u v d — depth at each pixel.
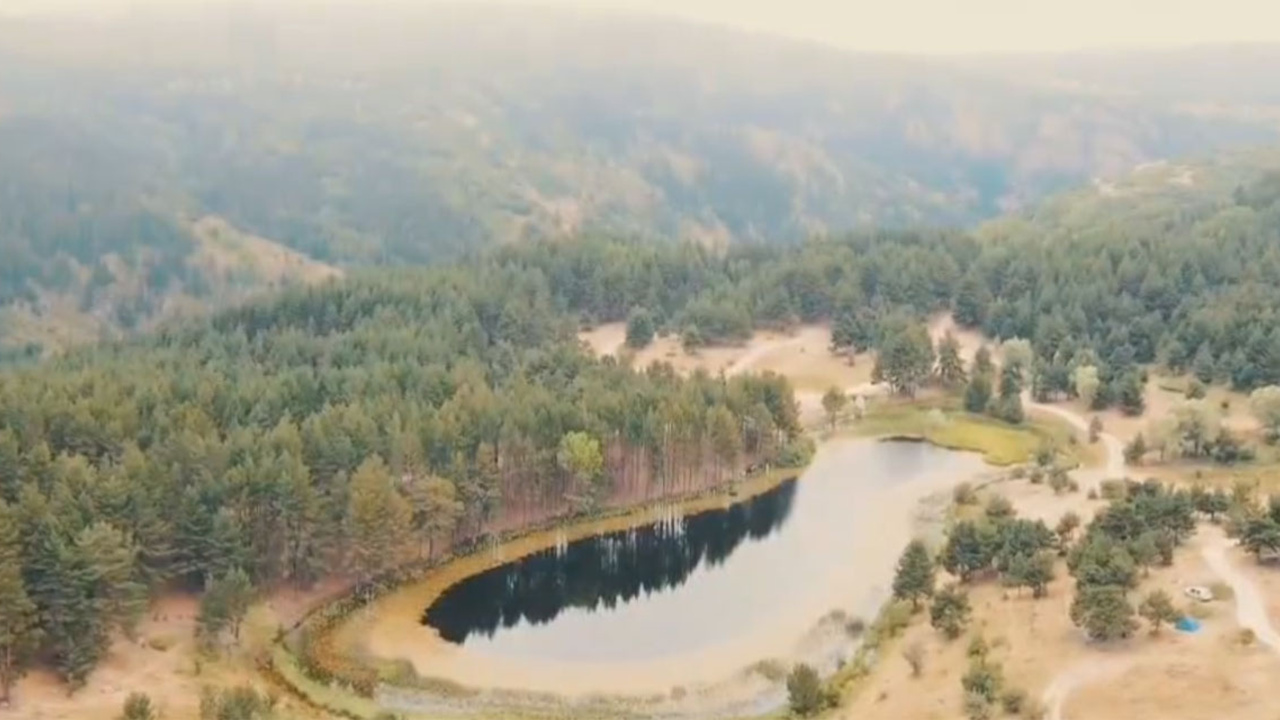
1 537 112.00
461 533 164.62
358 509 143.75
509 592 150.62
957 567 141.25
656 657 131.75
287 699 118.25
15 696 109.50
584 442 173.00
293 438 151.50
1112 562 126.31
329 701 118.62
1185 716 101.00
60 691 112.31
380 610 142.38
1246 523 134.38
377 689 122.19
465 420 168.50
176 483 138.00
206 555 134.38
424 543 158.50
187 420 154.88
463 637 136.62
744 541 169.75
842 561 161.00
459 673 127.00
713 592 151.25
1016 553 137.38
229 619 126.69
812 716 114.38
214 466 143.38
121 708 110.19
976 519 161.25
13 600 107.56
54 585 113.69
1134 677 108.62
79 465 133.50
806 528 174.50
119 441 150.00
